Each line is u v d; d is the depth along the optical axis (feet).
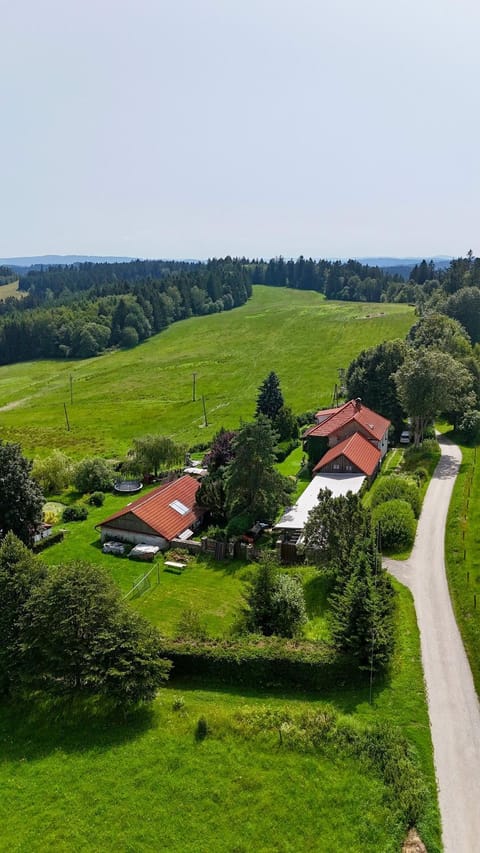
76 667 109.50
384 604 122.42
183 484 218.79
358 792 87.86
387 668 115.55
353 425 247.91
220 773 92.63
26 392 557.33
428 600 143.54
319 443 253.24
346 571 136.87
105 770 94.43
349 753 94.68
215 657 116.37
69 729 104.99
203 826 83.92
